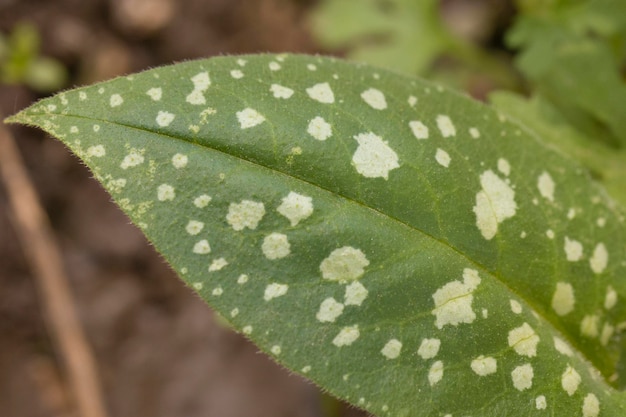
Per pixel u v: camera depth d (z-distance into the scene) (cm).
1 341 43
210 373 46
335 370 23
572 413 24
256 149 23
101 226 45
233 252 22
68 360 43
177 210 22
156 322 46
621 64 32
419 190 24
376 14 40
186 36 47
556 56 31
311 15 41
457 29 46
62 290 43
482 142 25
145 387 45
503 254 24
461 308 23
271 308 22
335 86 24
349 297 23
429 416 23
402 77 25
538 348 24
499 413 23
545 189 25
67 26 45
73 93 22
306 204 23
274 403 46
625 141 30
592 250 25
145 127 22
